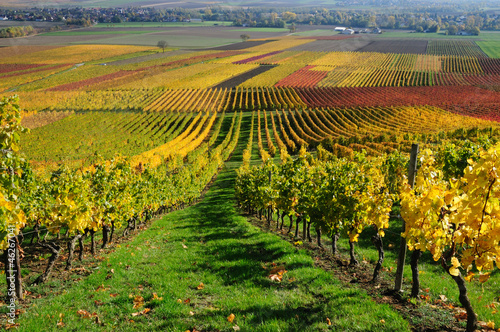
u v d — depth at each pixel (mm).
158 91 108062
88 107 88875
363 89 102688
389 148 44406
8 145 7020
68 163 45875
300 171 17078
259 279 9695
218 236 15953
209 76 128250
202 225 19625
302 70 136875
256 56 170750
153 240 16172
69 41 191500
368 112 73688
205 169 42750
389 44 194750
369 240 15312
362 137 53531
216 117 84625
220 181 44719
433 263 11703
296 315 7340
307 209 13078
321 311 7562
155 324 7148
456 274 6391
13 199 7227
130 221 19969
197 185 34875
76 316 7488
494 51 162500
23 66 140625
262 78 124938
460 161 15719
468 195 5664
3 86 111125
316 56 166625
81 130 69312
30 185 13305
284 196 15750
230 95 103875
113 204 14875
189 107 91938
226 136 68812
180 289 8984
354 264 11133
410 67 135875
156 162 48312
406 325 6832
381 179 11539
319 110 81875
